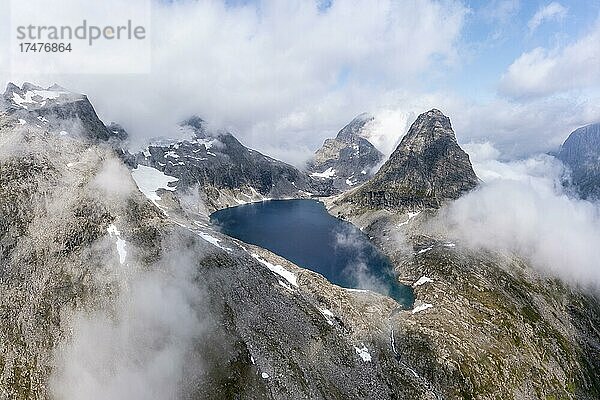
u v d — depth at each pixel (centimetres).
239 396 11900
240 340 13400
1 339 11981
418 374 15500
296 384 12625
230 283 15500
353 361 14425
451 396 15000
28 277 13525
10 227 14488
